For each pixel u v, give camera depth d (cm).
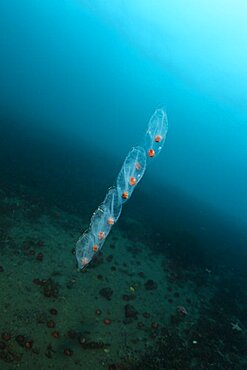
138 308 85
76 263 92
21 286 74
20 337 60
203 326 90
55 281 81
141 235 137
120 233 130
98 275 90
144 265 111
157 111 60
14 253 85
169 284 106
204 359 76
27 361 57
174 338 79
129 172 61
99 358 64
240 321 103
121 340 71
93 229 63
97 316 75
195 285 115
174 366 70
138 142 61
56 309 72
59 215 119
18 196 120
